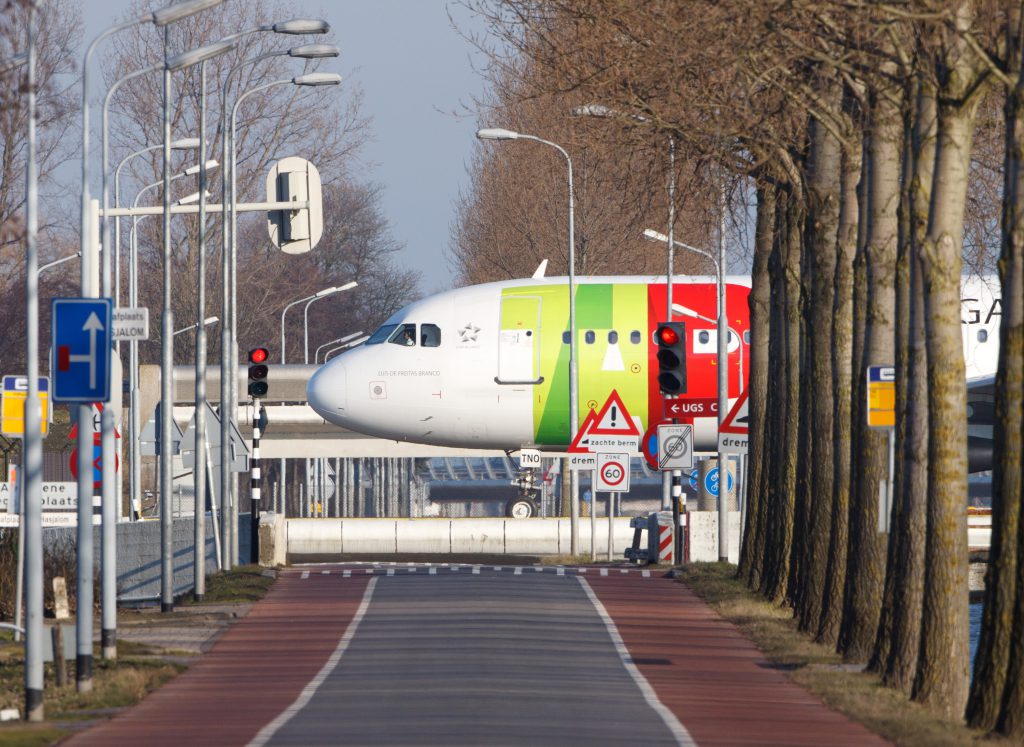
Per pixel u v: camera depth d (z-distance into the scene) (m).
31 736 56.84
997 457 61.75
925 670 69.19
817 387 98.19
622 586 122.75
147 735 56.16
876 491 83.00
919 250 69.38
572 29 94.88
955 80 67.69
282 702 64.38
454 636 88.81
